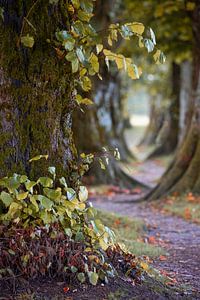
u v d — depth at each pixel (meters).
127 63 5.48
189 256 8.05
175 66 27.11
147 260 7.33
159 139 34.38
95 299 4.81
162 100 32.59
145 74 30.28
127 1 17.55
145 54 21.86
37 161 5.37
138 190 18.02
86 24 5.31
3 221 4.91
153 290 5.36
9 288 4.76
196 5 14.40
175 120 29.52
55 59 5.35
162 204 13.60
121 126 27.38
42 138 5.39
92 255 5.21
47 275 5.02
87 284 5.05
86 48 5.36
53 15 5.32
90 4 5.33
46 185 4.85
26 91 5.29
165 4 15.65
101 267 5.26
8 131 5.25
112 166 18.78
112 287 5.13
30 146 5.36
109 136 19.70
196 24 14.64
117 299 4.90
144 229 10.59
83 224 5.34
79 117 18.48
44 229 5.00
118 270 5.51
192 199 13.35
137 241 8.85
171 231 10.55
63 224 5.13
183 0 14.98
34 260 4.92
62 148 5.55
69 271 5.07
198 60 14.89
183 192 14.02
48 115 5.41
